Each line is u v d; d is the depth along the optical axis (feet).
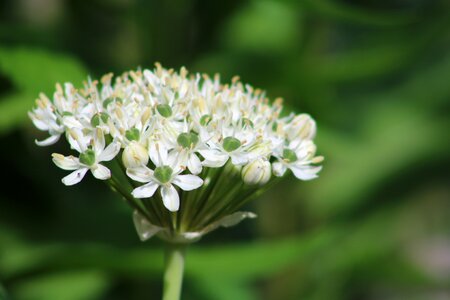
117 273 1.79
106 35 2.08
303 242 1.81
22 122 1.86
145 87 1.45
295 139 1.46
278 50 2.12
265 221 2.26
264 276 2.21
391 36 2.16
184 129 1.40
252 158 1.40
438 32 1.93
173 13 1.94
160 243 1.99
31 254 1.88
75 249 1.70
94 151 1.39
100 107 1.43
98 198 2.01
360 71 1.98
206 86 1.47
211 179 1.43
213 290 2.07
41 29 1.85
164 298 1.44
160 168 1.38
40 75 1.75
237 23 2.13
